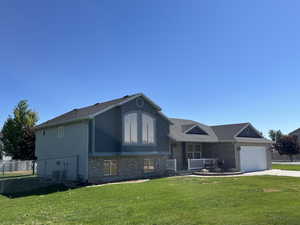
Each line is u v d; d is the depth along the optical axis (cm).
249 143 2748
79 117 1861
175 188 1395
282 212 816
